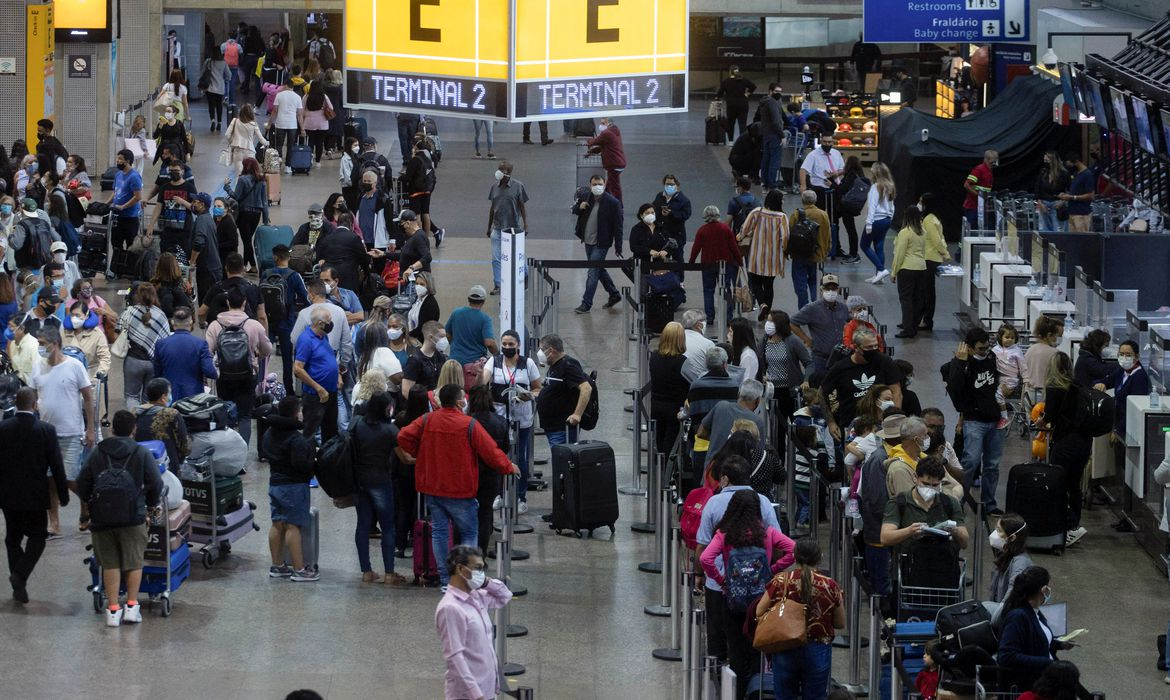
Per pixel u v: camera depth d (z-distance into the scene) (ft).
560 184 124.26
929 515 46.14
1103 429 58.39
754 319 87.15
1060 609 42.55
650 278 83.76
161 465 51.29
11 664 45.47
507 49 63.21
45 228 79.25
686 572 43.14
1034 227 89.45
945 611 41.52
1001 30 116.98
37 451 49.19
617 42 64.95
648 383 63.67
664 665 46.93
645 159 135.44
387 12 64.13
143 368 63.41
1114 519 61.72
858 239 110.42
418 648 47.50
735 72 143.74
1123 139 100.37
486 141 140.87
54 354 55.98
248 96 162.09
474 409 53.06
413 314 69.82
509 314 67.36
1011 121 108.88
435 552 51.34
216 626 48.78
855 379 58.39
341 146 133.39
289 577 52.90
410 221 81.66
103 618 49.16
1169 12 103.91
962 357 59.88
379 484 51.96
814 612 39.47
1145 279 82.23
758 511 42.39
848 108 140.87
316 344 61.82
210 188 113.29
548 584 53.11
